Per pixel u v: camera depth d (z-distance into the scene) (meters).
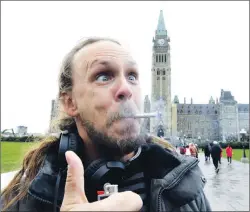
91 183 0.41
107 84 0.41
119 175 0.42
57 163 0.48
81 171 0.27
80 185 0.27
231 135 39.38
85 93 0.42
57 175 0.47
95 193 0.41
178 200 0.50
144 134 0.47
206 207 0.62
